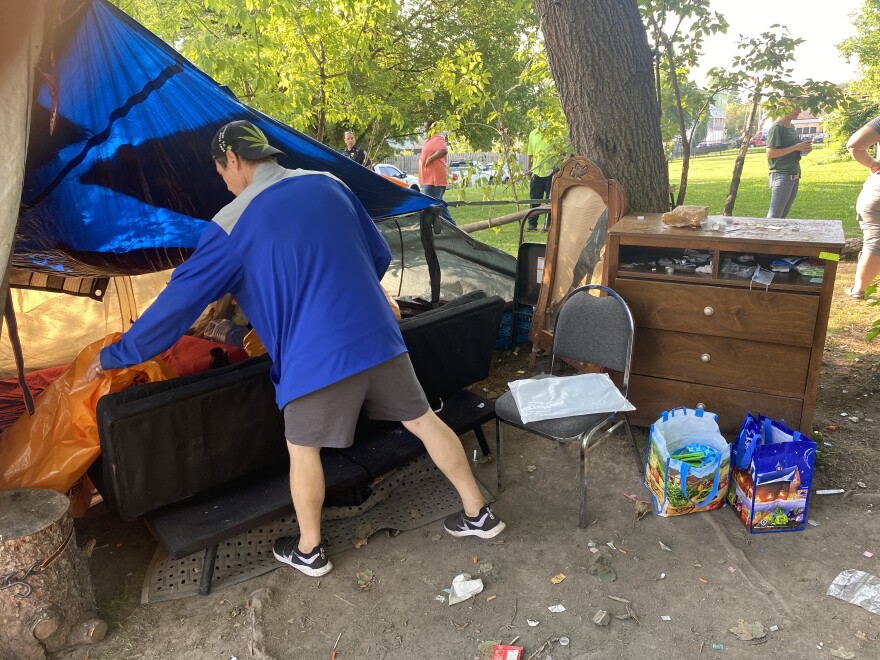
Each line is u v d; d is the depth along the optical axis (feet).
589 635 7.64
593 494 10.50
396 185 11.86
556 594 8.34
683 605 8.04
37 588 7.29
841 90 16.42
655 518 9.80
